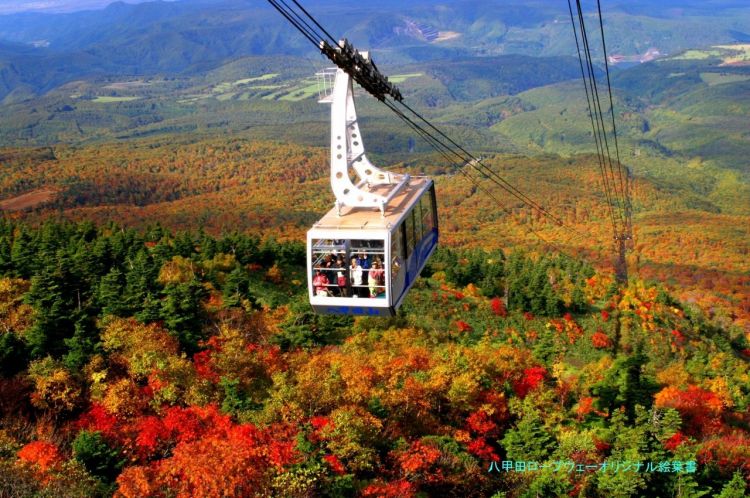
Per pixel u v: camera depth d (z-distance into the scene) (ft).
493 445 178.70
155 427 145.18
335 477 136.98
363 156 103.81
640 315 354.54
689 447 166.09
